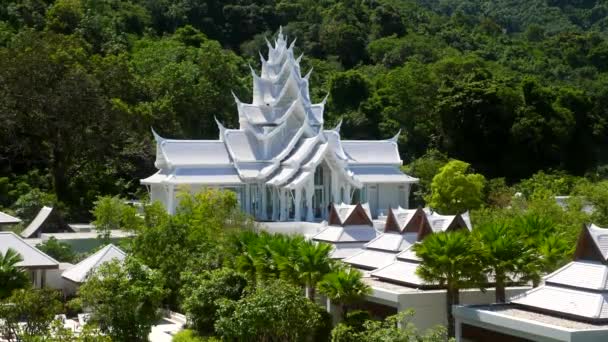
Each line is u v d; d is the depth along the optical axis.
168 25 178.62
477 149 131.62
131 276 48.28
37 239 78.00
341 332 41.81
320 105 104.50
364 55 183.00
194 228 65.44
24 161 110.94
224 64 134.50
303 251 49.69
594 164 140.38
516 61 184.50
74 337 35.84
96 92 105.38
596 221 73.50
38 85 104.75
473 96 130.12
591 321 38.41
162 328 55.50
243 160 94.19
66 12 144.88
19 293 43.22
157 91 125.38
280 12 195.25
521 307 43.22
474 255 44.84
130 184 111.62
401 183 99.12
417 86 143.25
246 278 52.31
